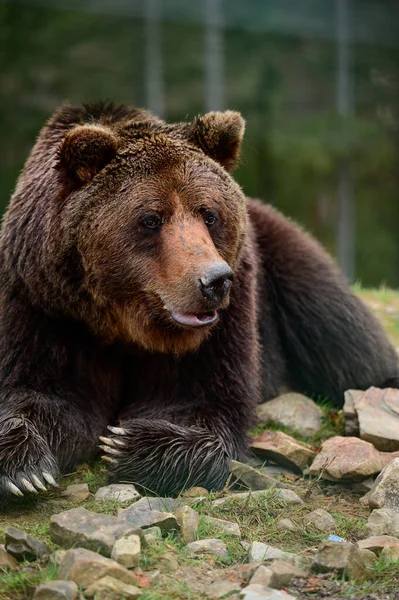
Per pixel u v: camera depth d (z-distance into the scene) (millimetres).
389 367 13047
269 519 8742
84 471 10117
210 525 8383
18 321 10203
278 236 13156
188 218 9352
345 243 43750
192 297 8883
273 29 42500
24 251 10070
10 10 38219
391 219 44875
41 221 9922
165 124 10406
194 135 10242
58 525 7672
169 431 9844
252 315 10898
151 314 9438
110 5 39375
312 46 43719
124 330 9883
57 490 9375
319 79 44094
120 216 9320
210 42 40594
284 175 42312
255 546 7828
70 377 10422
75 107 11062
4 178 37469
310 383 13141
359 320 12875
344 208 43562
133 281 9398
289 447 10406
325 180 43188
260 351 12008
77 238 9484
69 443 9977
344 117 43719
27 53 38719
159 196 9312
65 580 6816
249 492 9031
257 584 6980
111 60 39719
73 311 9898
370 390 11781
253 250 11930
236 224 9977
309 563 7645
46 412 9852
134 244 9336
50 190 10008
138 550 7355
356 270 44438
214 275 8711
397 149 45125
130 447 9680
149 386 10750
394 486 9148
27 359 10156
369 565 7590
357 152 43438
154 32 39844
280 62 42844
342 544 7531
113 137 9492
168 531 8203
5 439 9250
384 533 8484
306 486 9984
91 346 10438
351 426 11352
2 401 9914
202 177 9602
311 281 12867
